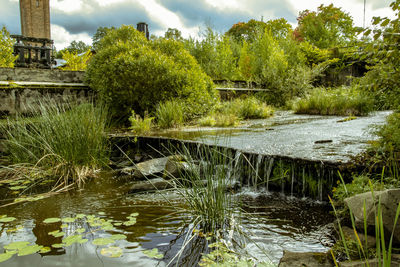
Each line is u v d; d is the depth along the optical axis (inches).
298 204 121.6
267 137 212.1
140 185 143.1
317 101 417.4
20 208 119.3
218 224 100.0
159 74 315.3
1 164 193.9
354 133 220.5
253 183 151.0
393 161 109.9
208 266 74.2
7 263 75.7
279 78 550.6
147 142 224.5
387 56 98.0
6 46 490.6
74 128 176.2
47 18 1274.6
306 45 687.7
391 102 125.7
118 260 77.8
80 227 99.2
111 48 348.5
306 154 146.6
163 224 101.1
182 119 309.4
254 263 76.2
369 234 78.5
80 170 170.2
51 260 77.4
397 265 62.4
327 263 71.7
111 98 310.7
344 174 119.7
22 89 299.0
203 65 684.1
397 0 89.6
